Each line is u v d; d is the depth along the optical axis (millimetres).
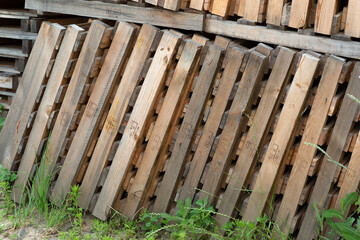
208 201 3729
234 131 3613
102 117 3986
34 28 4566
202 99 3672
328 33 3479
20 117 4152
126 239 3721
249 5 3693
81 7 4242
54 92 4012
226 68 3625
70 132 4055
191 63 3656
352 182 3410
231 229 3734
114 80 3893
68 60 3963
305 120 3584
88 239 3652
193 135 3744
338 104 3492
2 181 4117
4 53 4738
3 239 3641
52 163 4020
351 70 3496
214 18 3852
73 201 4035
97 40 3867
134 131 3795
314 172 3527
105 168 3928
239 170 3660
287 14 3584
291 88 3479
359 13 3359
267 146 3621
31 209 4016
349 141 3414
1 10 4625
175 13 3916
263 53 3584
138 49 3811
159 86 3736
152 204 3988
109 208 3855
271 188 3588
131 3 4047
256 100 3656
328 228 3521
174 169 3787
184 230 3654
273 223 3611
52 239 3676
